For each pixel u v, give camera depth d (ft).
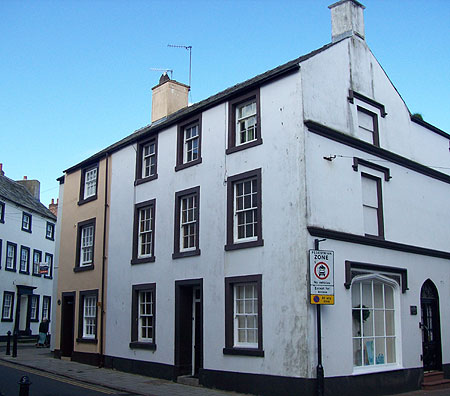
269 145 46.16
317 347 40.16
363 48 53.72
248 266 45.83
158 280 55.98
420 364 50.96
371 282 48.16
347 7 54.03
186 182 54.75
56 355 70.69
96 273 66.33
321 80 47.06
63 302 72.08
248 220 47.67
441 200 60.23
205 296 49.65
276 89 46.68
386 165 52.70
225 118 51.44
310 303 40.42
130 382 50.55
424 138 60.13
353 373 43.14
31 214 120.88
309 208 42.57
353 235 45.57
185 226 54.70
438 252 56.70
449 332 56.18
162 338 54.03
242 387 44.06
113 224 65.05
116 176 66.33
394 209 52.49
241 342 46.14
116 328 61.00
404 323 50.21
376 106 53.52
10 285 109.60
